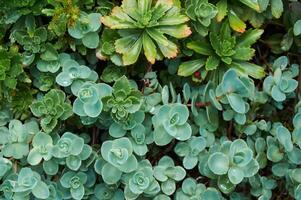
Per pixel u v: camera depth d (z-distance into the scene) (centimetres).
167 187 64
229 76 63
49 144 63
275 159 65
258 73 67
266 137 68
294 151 65
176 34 63
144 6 63
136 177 62
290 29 70
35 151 63
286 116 71
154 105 65
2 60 64
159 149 67
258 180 67
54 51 65
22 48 67
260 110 70
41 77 66
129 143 62
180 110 63
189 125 63
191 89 68
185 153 65
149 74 66
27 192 62
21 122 66
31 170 63
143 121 65
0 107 66
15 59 64
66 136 62
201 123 66
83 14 65
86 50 67
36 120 66
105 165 62
